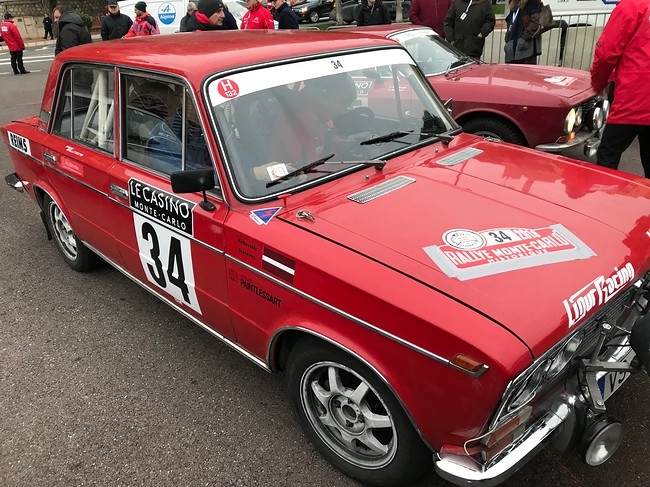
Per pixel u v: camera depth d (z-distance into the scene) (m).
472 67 6.64
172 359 3.54
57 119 4.02
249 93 2.75
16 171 4.81
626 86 4.35
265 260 2.41
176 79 2.73
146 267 3.34
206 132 2.63
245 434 2.91
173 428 2.97
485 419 1.89
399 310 1.96
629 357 2.43
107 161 3.41
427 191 2.67
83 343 3.74
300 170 2.70
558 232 2.32
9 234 5.55
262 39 3.23
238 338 2.88
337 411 2.52
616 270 2.21
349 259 2.18
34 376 3.44
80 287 4.46
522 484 2.50
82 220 3.91
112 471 2.73
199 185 2.50
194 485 2.62
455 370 1.87
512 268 2.10
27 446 2.91
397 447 2.27
